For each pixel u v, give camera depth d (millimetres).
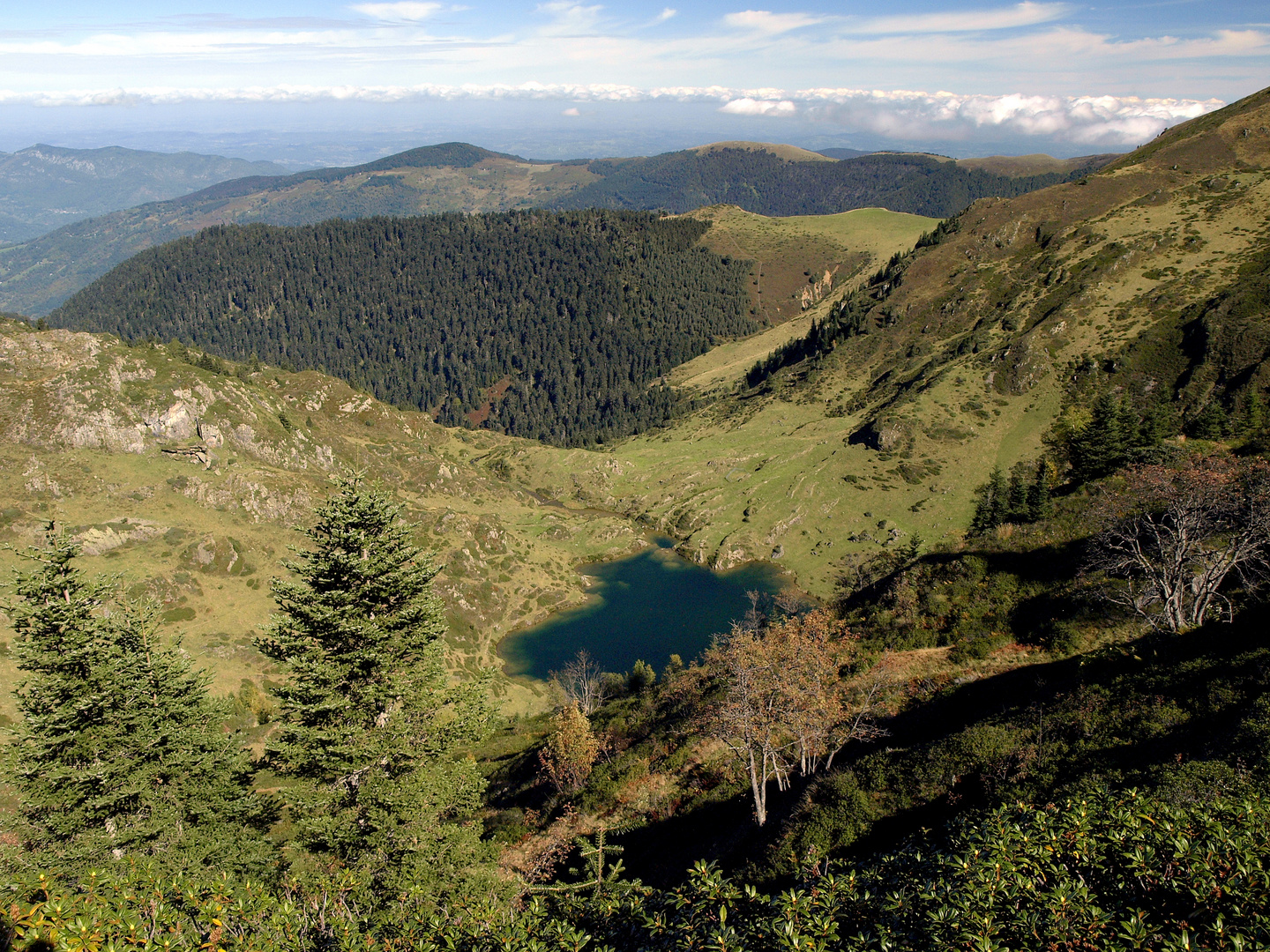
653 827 33031
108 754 23578
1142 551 36219
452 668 90312
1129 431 89125
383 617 23016
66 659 23328
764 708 29156
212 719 27453
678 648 101875
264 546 85250
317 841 21641
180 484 89000
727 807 31531
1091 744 22938
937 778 24578
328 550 22797
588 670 89312
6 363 91625
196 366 117438
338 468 113688
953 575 45750
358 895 18250
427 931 12695
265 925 12742
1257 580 31422
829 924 9922
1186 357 113375
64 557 24297
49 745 22703
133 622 25828
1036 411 125562
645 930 11750
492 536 119312
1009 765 23781
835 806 25188
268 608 78000
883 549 114750
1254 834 11016
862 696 35938
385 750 21500
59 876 20781
